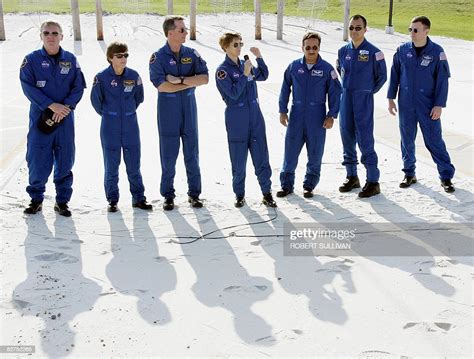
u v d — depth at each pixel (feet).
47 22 17.94
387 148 28.04
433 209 19.86
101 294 13.93
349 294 14.11
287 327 12.64
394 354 11.69
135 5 101.76
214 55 58.13
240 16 96.27
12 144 26.76
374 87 20.97
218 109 35.27
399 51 21.91
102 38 67.77
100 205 20.10
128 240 17.16
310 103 20.38
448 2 116.37
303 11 106.01
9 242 16.76
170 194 19.76
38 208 19.07
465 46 73.56
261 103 37.24
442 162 21.74
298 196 21.34
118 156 19.13
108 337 12.17
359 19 20.65
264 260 15.96
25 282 14.44
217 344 11.99
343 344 12.02
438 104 21.21
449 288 14.40
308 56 20.10
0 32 65.92
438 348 11.90
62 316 12.93
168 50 18.60
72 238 17.20
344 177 23.86
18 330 12.37
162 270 15.29
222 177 23.44
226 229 18.12
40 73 18.02
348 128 21.47
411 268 15.49
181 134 19.39
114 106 18.76
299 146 20.97
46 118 17.93
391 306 13.55
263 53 61.77
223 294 14.06
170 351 11.73
